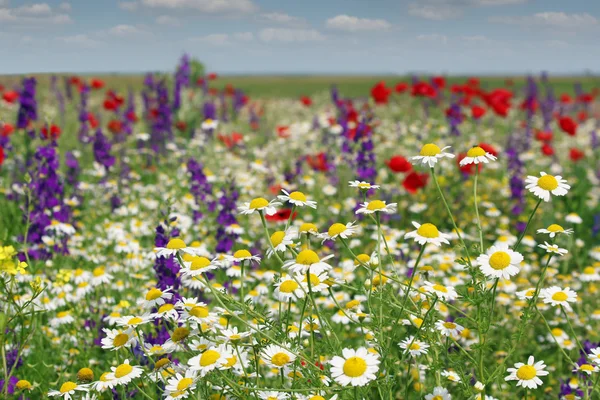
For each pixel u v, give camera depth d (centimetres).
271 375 389
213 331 309
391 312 328
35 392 401
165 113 1156
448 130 1212
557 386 466
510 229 844
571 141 1459
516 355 471
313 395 286
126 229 720
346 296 508
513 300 563
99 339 440
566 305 326
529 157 1099
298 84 6388
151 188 884
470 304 289
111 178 877
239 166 1043
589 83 4903
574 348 492
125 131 1205
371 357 255
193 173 777
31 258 559
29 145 828
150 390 354
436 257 599
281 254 371
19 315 328
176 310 318
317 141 1234
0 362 366
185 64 1308
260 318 300
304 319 357
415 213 852
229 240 585
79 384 313
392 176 948
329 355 347
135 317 308
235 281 528
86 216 782
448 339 331
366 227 710
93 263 622
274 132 1563
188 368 294
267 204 318
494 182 959
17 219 699
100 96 1958
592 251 696
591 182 1095
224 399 292
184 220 689
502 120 1645
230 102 1856
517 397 445
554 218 838
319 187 969
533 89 1491
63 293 484
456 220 846
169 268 408
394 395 394
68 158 834
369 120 807
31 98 841
